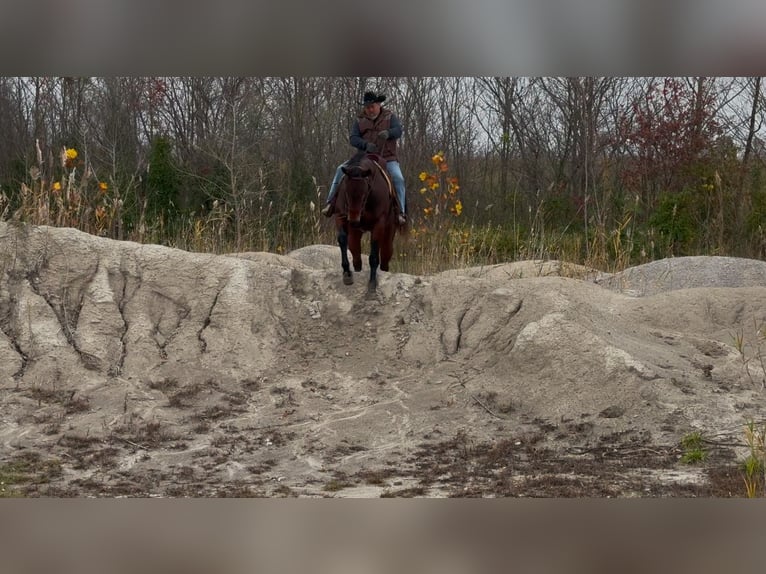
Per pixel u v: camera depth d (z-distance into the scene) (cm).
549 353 902
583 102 2372
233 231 1588
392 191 1073
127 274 1045
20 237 1037
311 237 1808
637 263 1559
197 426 833
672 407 814
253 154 2277
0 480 686
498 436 812
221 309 1013
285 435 818
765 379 859
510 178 2797
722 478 664
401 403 893
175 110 2430
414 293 1084
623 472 698
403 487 674
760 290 1045
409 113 2541
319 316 1064
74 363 932
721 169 1784
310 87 2441
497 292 1035
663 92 1995
